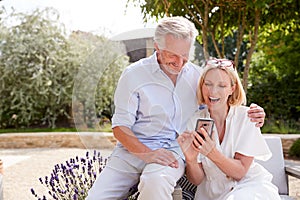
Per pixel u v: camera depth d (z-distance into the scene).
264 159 2.35
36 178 5.34
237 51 5.46
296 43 7.65
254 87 9.39
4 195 4.51
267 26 5.89
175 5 4.78
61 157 6.91
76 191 2.52
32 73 10.16
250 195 2.08
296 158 6.70
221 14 5.14
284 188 2.75
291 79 9.22
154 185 2.09
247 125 2.28
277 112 9.20
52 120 10.40
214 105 2.25
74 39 10.20
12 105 10.20
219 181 2.28
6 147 8.35
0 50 10.02
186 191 2.43
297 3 5.37
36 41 10.09
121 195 2.29
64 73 10.25
